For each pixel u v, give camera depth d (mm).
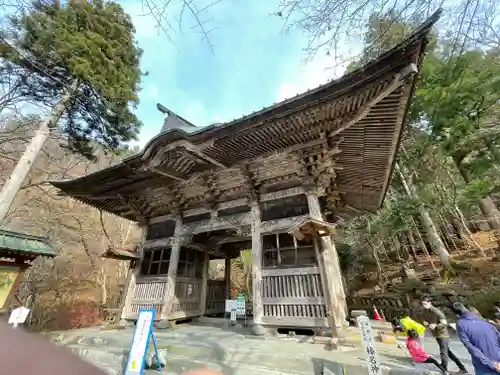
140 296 10859
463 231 24672
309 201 8578
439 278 20031
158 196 11977
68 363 530
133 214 13734
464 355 6637
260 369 5578
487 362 4250
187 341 7266
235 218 10062
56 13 10562
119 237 27297
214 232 12633
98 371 544
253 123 7602
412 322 5848
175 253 10844
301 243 8375
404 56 5242
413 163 17516
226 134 8062
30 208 20750
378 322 9984
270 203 9445
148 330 6004
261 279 8414
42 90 11977
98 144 14234
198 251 12398
